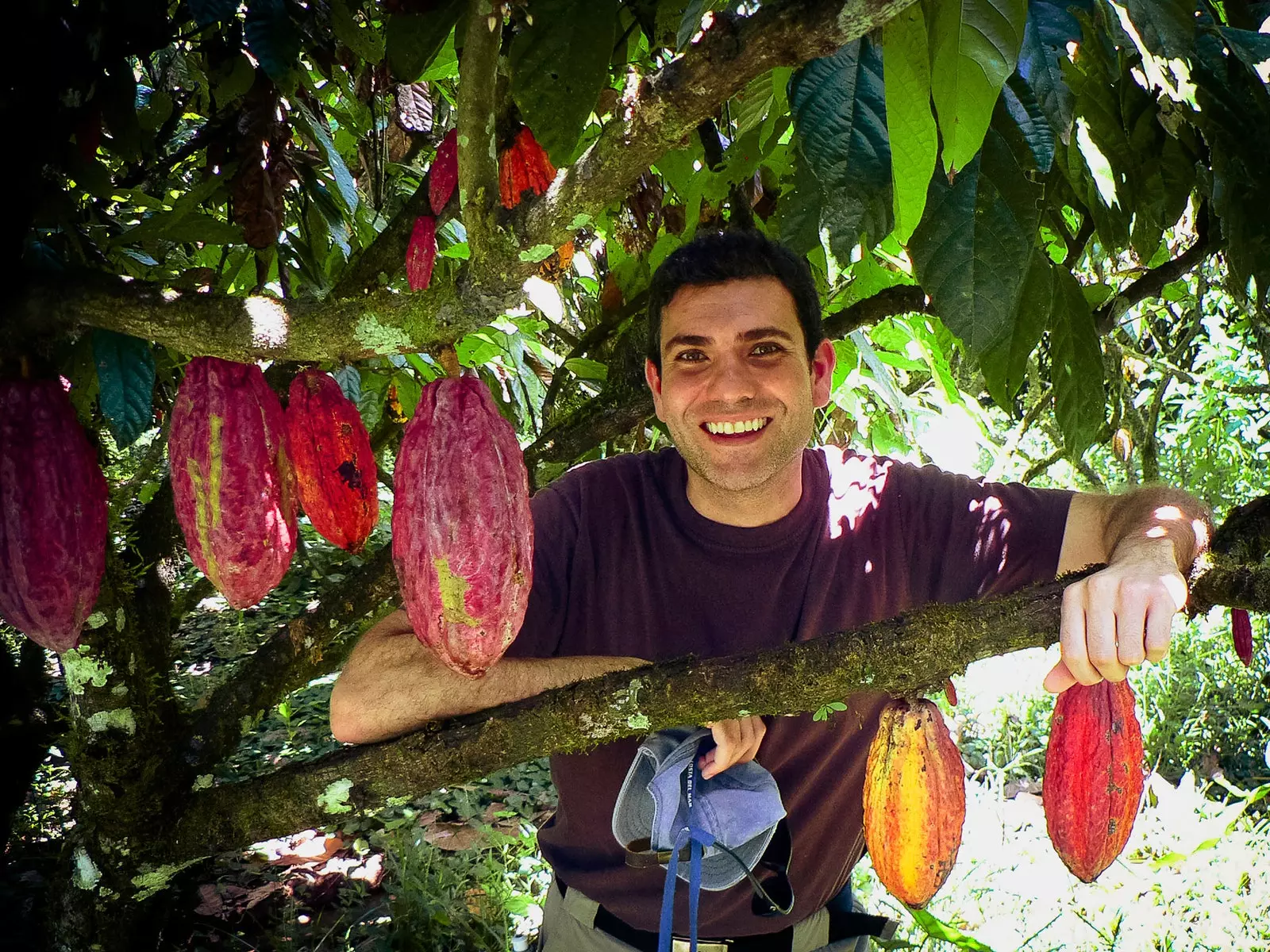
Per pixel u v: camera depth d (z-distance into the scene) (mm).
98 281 889
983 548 1604
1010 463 2988
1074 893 2621
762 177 1966
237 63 1270
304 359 902
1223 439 4082
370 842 3098
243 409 915
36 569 882
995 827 2926
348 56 1552
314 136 1794
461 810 3215
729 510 1582
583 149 1363
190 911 2584
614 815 1356
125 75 1084
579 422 1887
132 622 1243
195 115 2125
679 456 1658
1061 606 961
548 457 1856
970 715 3541
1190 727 3457
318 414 1011
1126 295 1766
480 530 827
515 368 2117
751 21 694
